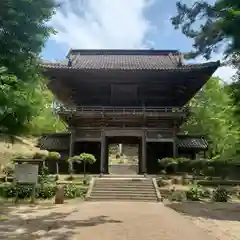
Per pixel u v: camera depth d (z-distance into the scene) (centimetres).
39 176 2338
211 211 1633
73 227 1069
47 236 916
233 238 932
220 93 4603
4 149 2906
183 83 3406
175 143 3350
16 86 1076
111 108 3375
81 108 3425
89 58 4072
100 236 916
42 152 2866
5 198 2075
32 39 1172
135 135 3366
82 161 3288
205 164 3306
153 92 3594
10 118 1473
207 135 4534
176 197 2222
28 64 1270
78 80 3391
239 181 2847
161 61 3881
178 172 3231
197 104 5162
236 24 1352
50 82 3319
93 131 3403
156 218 1314
